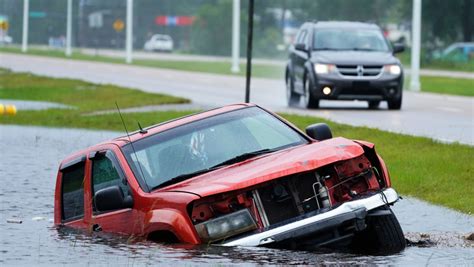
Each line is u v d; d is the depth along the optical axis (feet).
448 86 346.13
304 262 66.85
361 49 227.40
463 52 602.03
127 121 203.92
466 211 98.07
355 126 175.42
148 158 77.00
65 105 269.03
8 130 193.16
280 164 72.28
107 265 67.31
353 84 219.41
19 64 571.69
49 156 148.56
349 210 70.23
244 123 79.61
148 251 70.28
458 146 143.33
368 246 74.84
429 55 604.49
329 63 220.64
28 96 305.32
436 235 84.48
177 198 71.05
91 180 80.38
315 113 212.84
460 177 116.98
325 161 72.08
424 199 106.01
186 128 79.00
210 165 76.23
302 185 73.31
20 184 119.44
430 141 149.89
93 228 79.00
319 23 236.43
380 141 154.71
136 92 296.71
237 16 475.31
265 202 72.23
